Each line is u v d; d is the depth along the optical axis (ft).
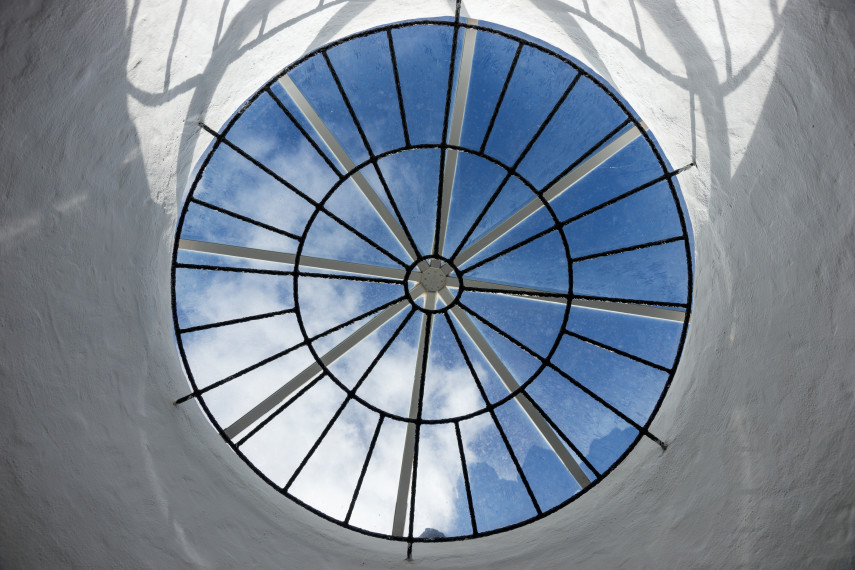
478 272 23.35
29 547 16.83
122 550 17.70
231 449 21.30
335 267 23.11
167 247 20.81
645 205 22.26
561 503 21.24
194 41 19.61
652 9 19.39
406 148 22.67
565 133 22.45
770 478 18.21
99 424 18.19
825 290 17.69
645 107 21.12
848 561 17.33
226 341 22.56
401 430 22.81
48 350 17.54
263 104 21.81
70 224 18.04
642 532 19.17
